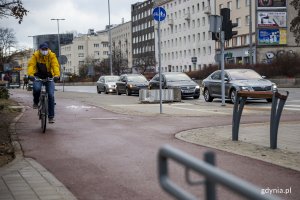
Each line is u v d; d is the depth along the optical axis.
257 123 12.69
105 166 7.18
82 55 174.62
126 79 33.72
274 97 8.34
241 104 9.39
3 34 63.97
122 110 17.36
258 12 72.88
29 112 16.75
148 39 130.75
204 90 25.00
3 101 22.69
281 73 47.09
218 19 19.27
